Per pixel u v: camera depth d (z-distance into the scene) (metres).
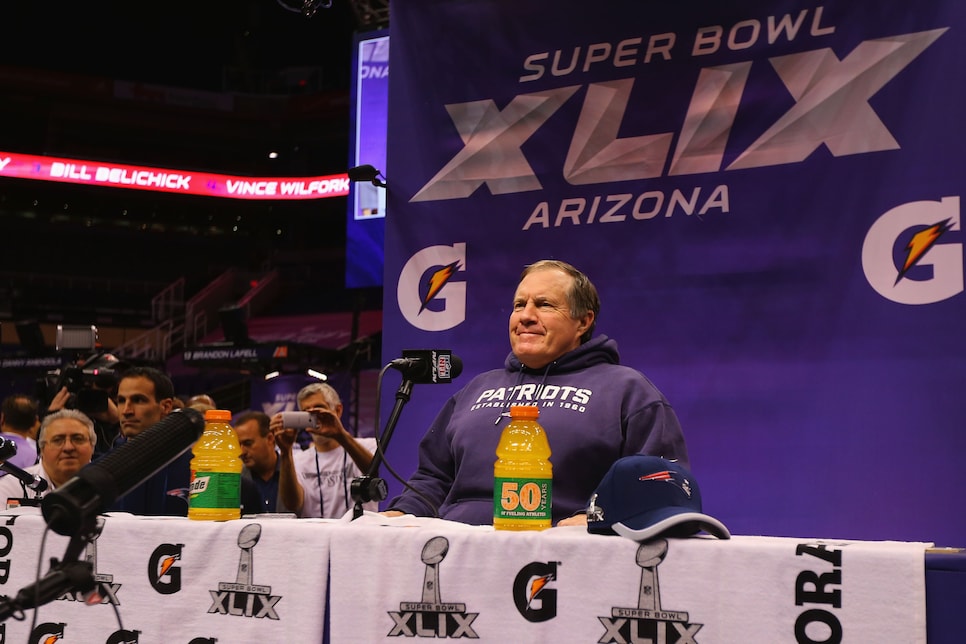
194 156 21.33
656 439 2.23
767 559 1.48
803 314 3.11
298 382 11.72
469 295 3.66
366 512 2.05
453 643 1.65
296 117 20.44
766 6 3.25
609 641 1.55
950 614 1.38
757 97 3.25
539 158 3.58
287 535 1.81
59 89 19.62
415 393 3.71
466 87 3.73
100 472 1.29
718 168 3.29
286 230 21.67
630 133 3.44
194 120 20.45
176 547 1.89
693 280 3.29
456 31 3.76
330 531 1.77
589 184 3.49
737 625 1.48
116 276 20.92
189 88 20.67
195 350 11.75
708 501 3.18
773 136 3.21
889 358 2.98
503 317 3.60
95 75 20.22
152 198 20.75
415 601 1.68
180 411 1.44
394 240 3.82
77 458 3.48
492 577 1.64
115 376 4.42
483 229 3.66
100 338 18.66
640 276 3.38
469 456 2.38
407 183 3.82
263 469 4.73
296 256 21.02
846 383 3.03
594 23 3.52
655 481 1.63
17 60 19.78
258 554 1.82
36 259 20.27
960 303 2.90
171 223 21.11
